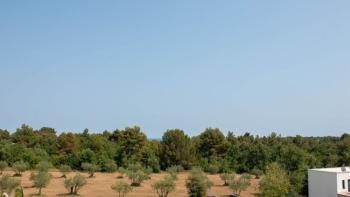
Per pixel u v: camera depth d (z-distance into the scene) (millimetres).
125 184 59531
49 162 97500
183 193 64812
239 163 103500
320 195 52656
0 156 96562
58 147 114750
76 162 98438
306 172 65750
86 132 137250
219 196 62406
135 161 104688
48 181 60781
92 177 83750
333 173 50875
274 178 53844
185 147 107438
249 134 139000
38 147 113625
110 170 95562
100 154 102875
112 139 130875
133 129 109375
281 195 53438
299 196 54625
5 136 131375
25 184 69188
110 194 61969
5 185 54094
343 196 48750
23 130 126938
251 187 73250
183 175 94062
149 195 61906
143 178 73812
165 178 64562
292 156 80938
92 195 60594
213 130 120500
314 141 131625
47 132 149500
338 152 97000
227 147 116750
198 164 107562
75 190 61469
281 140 129375
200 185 59500
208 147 118625
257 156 99188
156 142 120500
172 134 107875
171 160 106125
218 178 87000
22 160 90312
